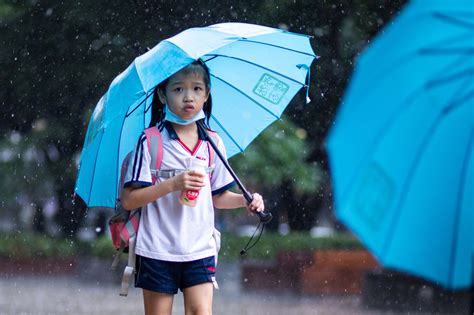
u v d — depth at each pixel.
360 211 6.90
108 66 37.78
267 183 37.81
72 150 40.81
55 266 41.41
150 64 11.41
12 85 39.28
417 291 29.81
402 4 35.91
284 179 38.81
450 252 7.20
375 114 7.09
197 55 11.34
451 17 7.25
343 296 34.06
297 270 36.81
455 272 7.20
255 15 35.56
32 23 38.44
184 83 11.82
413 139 7.21
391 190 7.11
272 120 12.93
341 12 35.94
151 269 11.82
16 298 30.78
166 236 11.83
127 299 31.00
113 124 12.05
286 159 37.44
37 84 39.12
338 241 39.09
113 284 36.59
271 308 30.50
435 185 7.23
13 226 44.06
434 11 7.25
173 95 11.85
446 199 7.23
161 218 11.85
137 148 11.80
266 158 37.41
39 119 40.03
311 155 38.53
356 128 6.99
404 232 7.13
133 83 11.29
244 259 38.78
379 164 7.04
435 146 7.27
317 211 44.03
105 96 11.63
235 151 12.96
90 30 37.66
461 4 7.27
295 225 43.97
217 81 12.79
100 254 41.88
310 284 35.69
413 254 7.17
